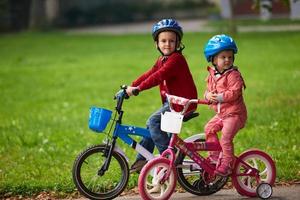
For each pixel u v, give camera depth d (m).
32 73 41.66
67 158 16.81
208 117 22.83
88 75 39.53
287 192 12.46
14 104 29.25
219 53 11.64
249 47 51.00
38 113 26.30
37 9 90.88
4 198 12.89
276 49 48.72
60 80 37.66
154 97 29.34
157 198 11.62
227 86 11.64
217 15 86.81
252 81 32.38
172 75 11.90
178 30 11.99
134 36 71.19
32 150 18.09
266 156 12.30
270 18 73.88
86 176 13.18
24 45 65.25
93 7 103.56
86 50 57.56
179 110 11.93
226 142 11.69
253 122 20.78
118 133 11.91
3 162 16.67
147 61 46.41
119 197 12.56
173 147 11.75
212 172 11.98
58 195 12.92
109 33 78.00
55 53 55.88
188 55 47.94
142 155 11.97
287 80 31.84
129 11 103.81
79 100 29.75
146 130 12.10
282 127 19.38
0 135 20.78
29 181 13.89
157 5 106.06
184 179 12.24
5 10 89.44
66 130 21.58
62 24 97.75
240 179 12.16
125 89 11.76
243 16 80.69
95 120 11.62
